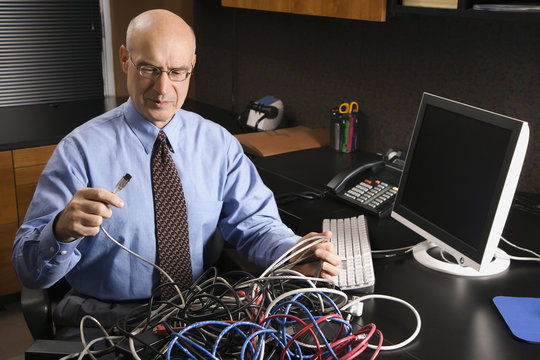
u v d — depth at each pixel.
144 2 3.32
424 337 1.14
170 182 1.54
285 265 1.40
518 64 1.88
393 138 2.36
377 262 1.48
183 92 1.47
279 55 2.83
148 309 1.15
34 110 3.04
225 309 1.06
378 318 1.21
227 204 1.69
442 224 1.43
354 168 2.00
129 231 1.51
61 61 3.23
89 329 1.45
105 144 1.52
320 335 1.06
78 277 1.53
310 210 1.87
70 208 1.12
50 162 1.49
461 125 1.41
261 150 2.39
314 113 2.71
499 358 1.07
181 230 1.55
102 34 3.32
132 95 1.47
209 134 1.65
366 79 2.41
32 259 1.30
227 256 1.68
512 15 1.52
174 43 1.40
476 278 1.39
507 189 1.24
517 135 1.22
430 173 1.50
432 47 2.13
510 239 1.60
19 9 3.05
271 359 1.01
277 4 2.28
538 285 1.35
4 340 2.44
